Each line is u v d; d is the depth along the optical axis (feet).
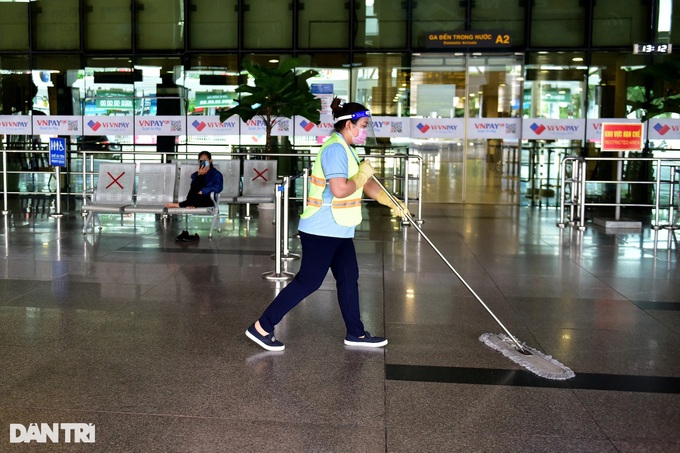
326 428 11.97
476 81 50.16
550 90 49.26
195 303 20.15
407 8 49.65
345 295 16.29
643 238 34.14
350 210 15.65
